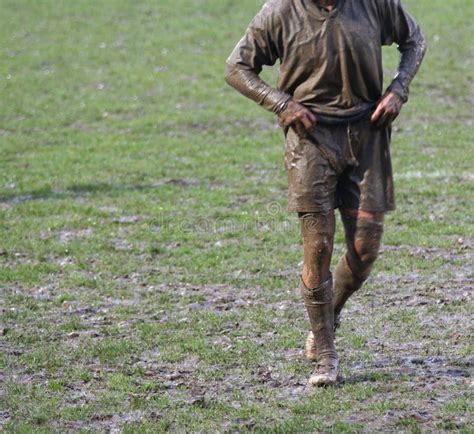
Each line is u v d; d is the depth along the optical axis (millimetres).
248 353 27000
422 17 91938
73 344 28234
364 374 25250
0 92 72125
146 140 58500
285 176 49656
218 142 57656
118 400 24047
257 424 22422
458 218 41281
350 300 31609
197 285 33875
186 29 91688
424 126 59781
